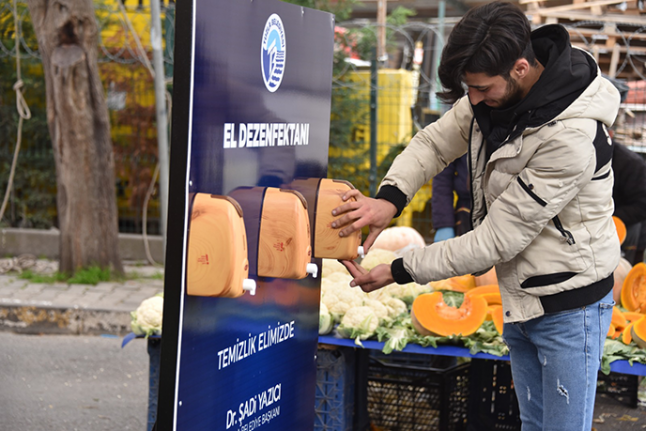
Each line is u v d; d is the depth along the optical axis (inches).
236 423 85.0
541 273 92.1
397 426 152.3
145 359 224.8
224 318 80.1
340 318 142.6
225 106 76.8
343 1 403.5
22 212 350.3
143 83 347.6
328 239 97.0
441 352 131.3
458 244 94.3
